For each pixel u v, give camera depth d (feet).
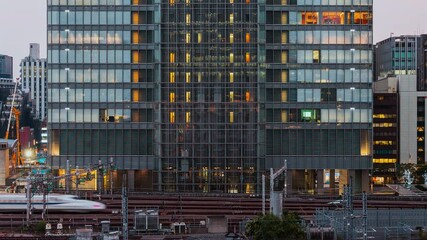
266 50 495.41
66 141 499.92
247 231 287.28
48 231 330.34
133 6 498.28
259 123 490.90
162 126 491.31
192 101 490.90
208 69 490.90
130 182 502.79
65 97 499.51
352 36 497.46
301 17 496.64
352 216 272.10
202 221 352.49
